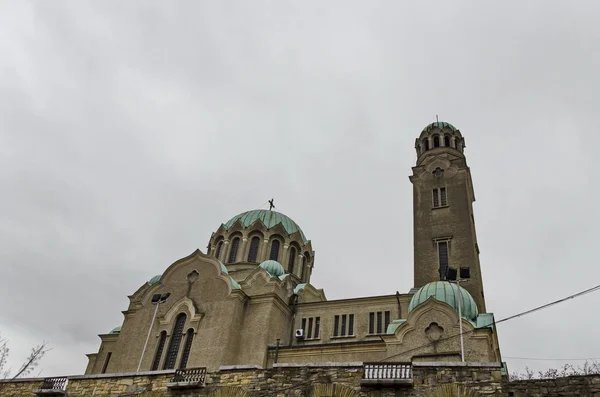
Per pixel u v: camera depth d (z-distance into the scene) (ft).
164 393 76.02
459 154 165.17
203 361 117.80
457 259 135.44
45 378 88.63
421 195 156.87
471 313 105.40
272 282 140.56
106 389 81.46
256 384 70.79
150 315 132.77
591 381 56.39
